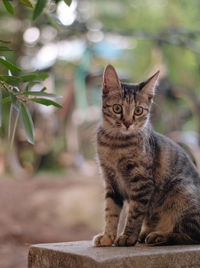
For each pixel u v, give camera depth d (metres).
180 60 2.84
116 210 1.17
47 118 3.47
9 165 3.22
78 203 2.45
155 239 1.12
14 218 2.30
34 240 1.96
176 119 3.20
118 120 1.17
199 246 1.08
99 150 1.18
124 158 1.15
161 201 1.17
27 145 3.34
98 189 2.53
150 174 1.14
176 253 1.01
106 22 3.49
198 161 2.14
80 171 3.36
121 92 1.19
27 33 2.73
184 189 1.16
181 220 1.15
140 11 3.43
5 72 1.54
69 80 3.38
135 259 0.98
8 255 1.73
